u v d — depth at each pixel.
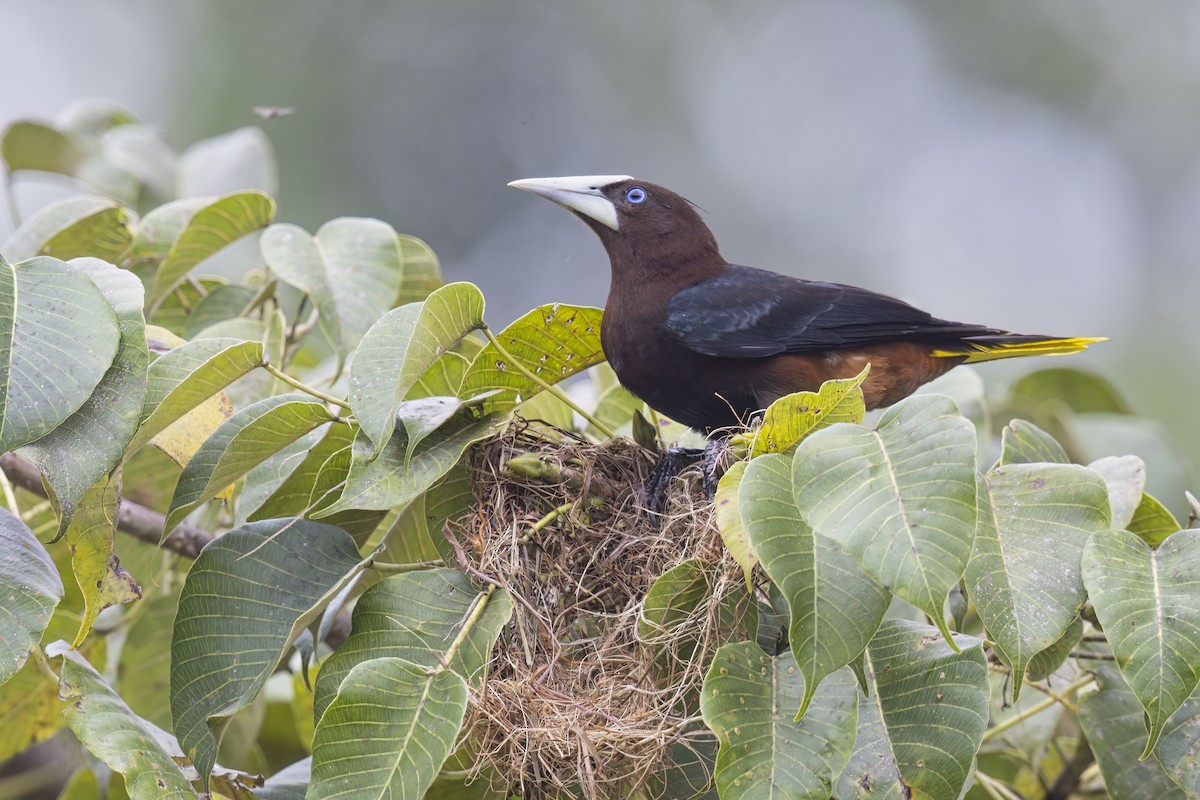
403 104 19.53
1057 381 11.45
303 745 10.13
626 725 6.17
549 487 7.22
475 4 20.45
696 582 6.26
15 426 5.49
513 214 20.02
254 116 18.69
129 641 8.75
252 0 19.16
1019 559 5.93
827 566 5.25
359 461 6.38
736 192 20.83
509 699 6.24
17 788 10.55
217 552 6.23
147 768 5.59
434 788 6.90
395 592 6.24
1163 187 20.73
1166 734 5.95
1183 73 20.88
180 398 6.33
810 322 9.59
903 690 5.88
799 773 5.38
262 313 9.39
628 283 9.96
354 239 8.75
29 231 9.32
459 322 6.61
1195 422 18.56
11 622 5.38
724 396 9.61
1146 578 5.79
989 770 9.62
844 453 5.31
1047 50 21.36
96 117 12.20
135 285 6.13
